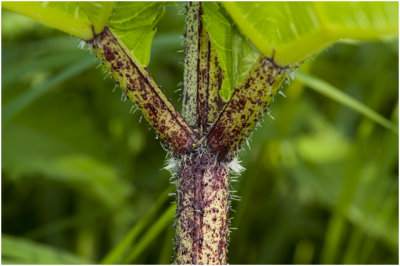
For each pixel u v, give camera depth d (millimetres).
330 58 1848
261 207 1842
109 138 1749
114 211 1592
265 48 665
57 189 1760
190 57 714
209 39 710
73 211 1810
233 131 704
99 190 1514
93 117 1811
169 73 1881
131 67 697
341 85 1926
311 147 1841
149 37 696
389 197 1591
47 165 1479
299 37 653
